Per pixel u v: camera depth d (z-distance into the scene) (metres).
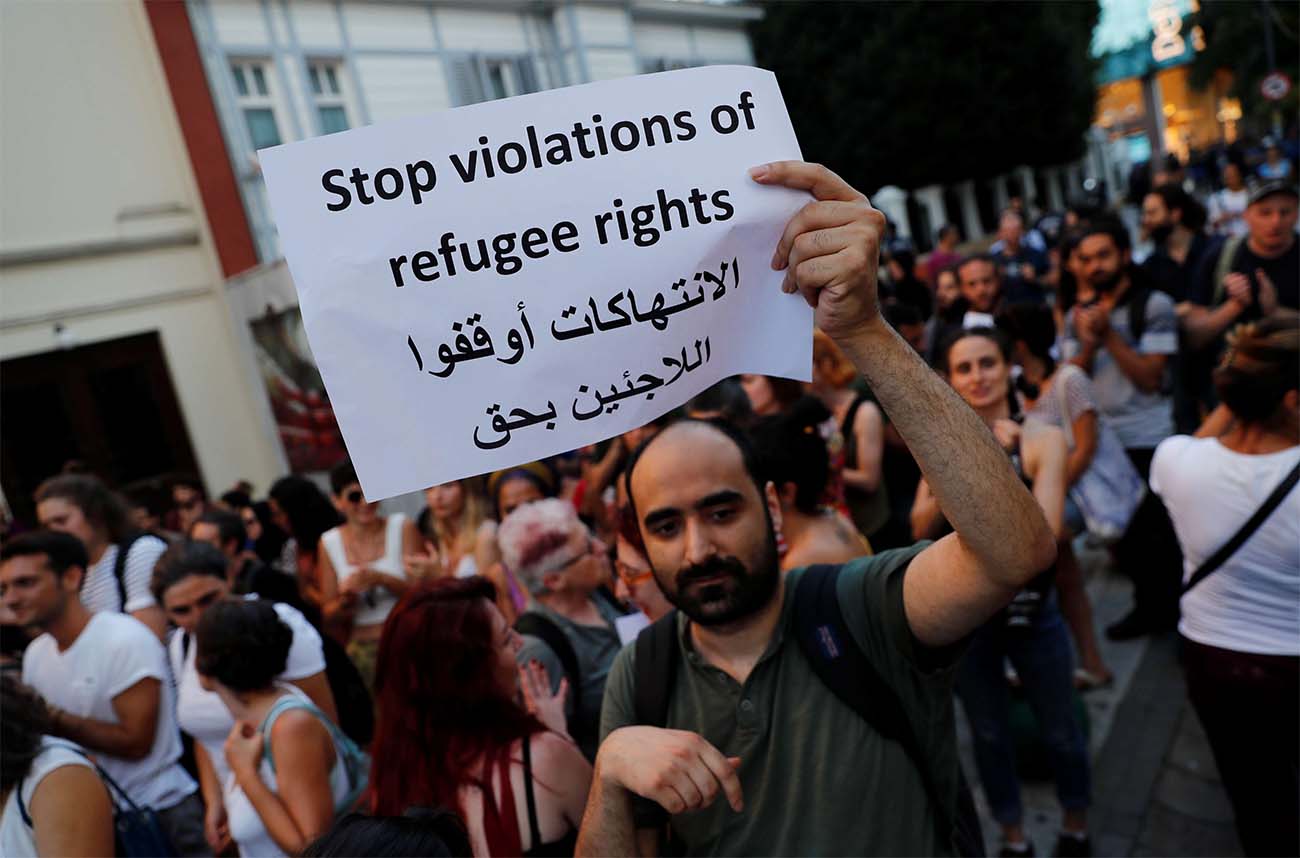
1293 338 2.09
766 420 2.34
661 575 1.43
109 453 9.59
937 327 5.60
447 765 1.72
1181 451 2.34
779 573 1.45
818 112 26.48
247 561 3.84
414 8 13.40
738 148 1.21
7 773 1.85
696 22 19.30
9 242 8.91
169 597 2.68
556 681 2.22
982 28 24.58
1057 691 2.78
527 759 1.71
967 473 1.14
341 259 1.14
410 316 1.16
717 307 1.23
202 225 10.27
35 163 9.12
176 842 2.71
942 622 1.29
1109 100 49.88
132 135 9.90
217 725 2.51
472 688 1.75
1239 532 2.18
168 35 10.09
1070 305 4.61
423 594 1.86
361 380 1.15
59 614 2.61
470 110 1.16
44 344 9.16
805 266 1.10
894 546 3.55
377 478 1.16
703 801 1.22
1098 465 3.46
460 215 1.16
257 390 9.80
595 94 1.18
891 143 24.89
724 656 1.46
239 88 11.18
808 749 1.39
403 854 1.17
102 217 9.59
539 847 1.69
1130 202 15.98
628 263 1.20
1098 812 3.06
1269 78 19.88
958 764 1.47
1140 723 3.47
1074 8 31.61
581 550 2.37
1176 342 3.83
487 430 1.19
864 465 3.36
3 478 8.81
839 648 1.41
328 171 1.14
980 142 25.55
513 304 1.18
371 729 3.24
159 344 10.05
